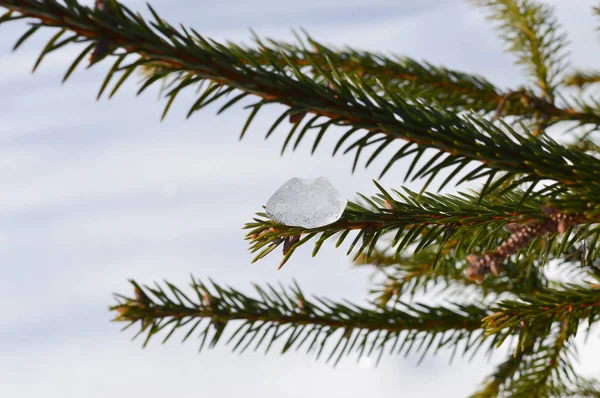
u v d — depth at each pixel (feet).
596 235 2.27
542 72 3.05
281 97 2.14
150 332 2.56
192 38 2.11
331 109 2.15
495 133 2.23
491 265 2.29
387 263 3.01
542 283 2.83
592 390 2.88
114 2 2.07
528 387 2.72
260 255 2.30
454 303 2.68
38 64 2.04
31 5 2.03
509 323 2.36
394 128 2.17
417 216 2.32
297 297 2.63
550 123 2.90
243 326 2.59
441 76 2.96
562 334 2.74
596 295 2.36
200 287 2.59
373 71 2.93
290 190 2.28
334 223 2.30
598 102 2.89
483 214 2.31
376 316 2.65
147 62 2.07
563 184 2.23
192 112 2.12
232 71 2.11
